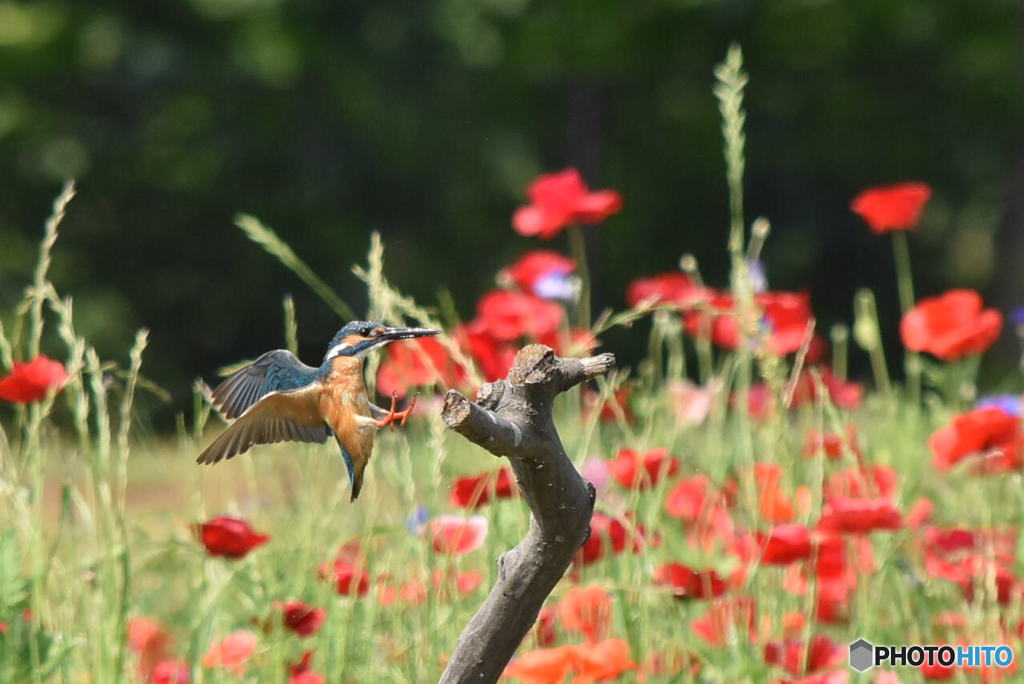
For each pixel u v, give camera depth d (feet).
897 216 30.86
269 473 29.45
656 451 25.11
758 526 24.89
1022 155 138.51
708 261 164.96
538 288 29.94
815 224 165.68
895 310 167.12
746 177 164.04
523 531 24.27
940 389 38.86
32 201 138.51
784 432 25.23
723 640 23.20
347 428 18.02
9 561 21.54
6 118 135.64
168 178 137.18
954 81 139.85
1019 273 136.56
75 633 23.77
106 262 138.62
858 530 22.17
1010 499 29.32
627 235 161.27
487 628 16.37
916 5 124.26
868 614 24.25
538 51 129.39
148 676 23.48
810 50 127.34
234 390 18.71
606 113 152.15
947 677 23.20
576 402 30.50
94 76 135.95
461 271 146.20
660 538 26.40
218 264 140.87
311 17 136.56
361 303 139.03
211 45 138.21
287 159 142.31
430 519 22.77
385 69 140.36
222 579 23.72
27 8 134.82
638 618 23.85
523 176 145.28
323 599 24.38
